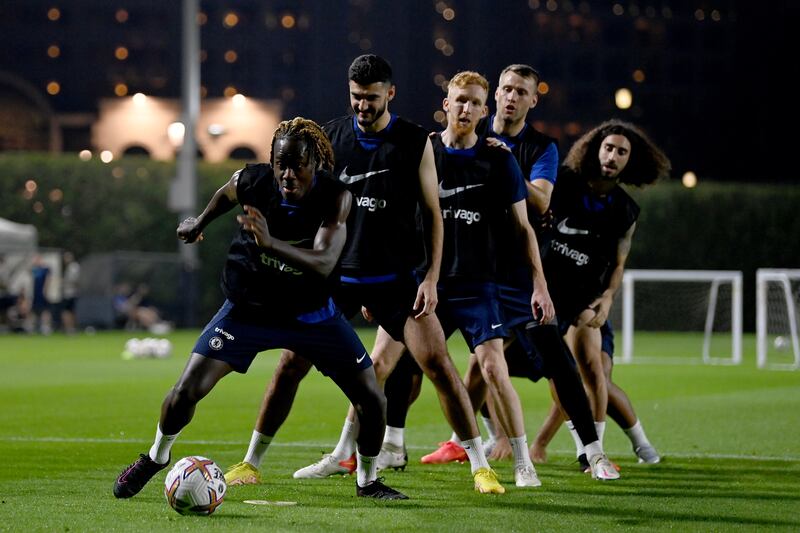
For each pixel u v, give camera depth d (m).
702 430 39.06
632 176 30.50
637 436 30.88
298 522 20.80
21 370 65.50
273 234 21.97
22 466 28.59
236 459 30.73
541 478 27.50
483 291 26.36
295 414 43.38
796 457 32.12
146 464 22.94
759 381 62.12
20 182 124.19
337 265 22.50
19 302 113.31
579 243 29.22
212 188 124.69
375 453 23.69
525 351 29.12
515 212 26.42
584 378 29.33
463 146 26.52
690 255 124.19
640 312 123.38
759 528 20.94
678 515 22.20
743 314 124.81
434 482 26.47
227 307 22.55
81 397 49.09
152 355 76.38
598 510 22.67
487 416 32.03
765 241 124.31
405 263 25.41
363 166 25.20
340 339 22.59
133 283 117.69
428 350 24.83
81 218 124.81
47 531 19.80
